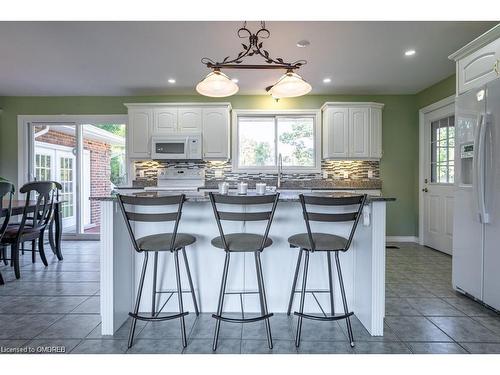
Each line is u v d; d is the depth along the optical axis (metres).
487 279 2.20
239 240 1.91
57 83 4.18
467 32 2.73
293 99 4.71
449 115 3.94
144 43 2.94
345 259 2.22
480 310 2.27
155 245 1.83
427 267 3.36
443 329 1.99
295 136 4.78
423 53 3.18
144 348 1.78
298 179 4.71
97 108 4.79
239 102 4.71
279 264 2.23
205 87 2.32
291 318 2.15
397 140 4.69
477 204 2.22
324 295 2.22
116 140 4.95
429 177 4.41
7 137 4.82
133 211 2.19
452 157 3.91
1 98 4.81
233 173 4.73
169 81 4.09
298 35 2.77
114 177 5.00
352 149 4.35
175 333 1.95
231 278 2.23
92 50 3.10
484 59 2.25
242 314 2.12
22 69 3.64
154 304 2.10
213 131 4.45
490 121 2.12
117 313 1.98
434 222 4.23
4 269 3.29
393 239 4.73
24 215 3.02
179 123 4.45
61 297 2.51
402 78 3.97
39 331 1.96
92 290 2.66
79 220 4.95
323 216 1.79
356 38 2.83
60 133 4.96
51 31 2.70
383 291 1.91
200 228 2.23
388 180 4.70
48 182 3.26
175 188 4.56
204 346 1.80
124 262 2.09
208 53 3.17
